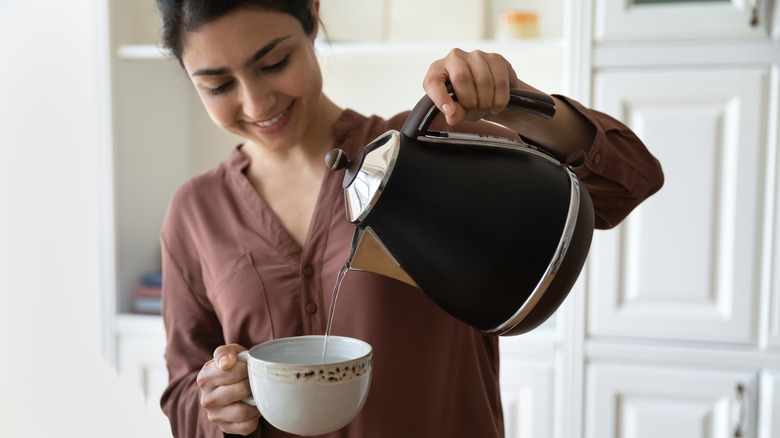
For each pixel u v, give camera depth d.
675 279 1.55
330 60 1.88
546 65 1.90
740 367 1.53
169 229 1.01
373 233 0.61
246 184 0.95
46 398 2.25
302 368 0.65
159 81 2.02
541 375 1.64
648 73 1.53
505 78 0.61
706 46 1.49
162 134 2.05
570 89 1.57
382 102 2.02
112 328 1.88
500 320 0.60
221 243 0.95
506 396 1.67
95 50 1.82
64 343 2.22
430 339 0.88
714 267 1.54
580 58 1.56
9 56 2.13
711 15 1.48
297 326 0.89
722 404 1.54
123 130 1.88
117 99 1.85
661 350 1.56
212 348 1.02
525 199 0.59
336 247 0.88
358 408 0.69
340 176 0.89
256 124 0.87
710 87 1.50
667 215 1.55
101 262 1.88
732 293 1.52
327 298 0.88
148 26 1.92
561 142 0.72
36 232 2.19
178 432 0.94
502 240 0.58
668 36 1.51
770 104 1.48
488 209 0.58
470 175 0.59
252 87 0.81
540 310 0.59
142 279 1.97
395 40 1.86
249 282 0.91
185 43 0.80
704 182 1.52
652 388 1.57
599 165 0.74
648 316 1.57
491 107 0.61
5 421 2.27
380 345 0.86
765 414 1.51
